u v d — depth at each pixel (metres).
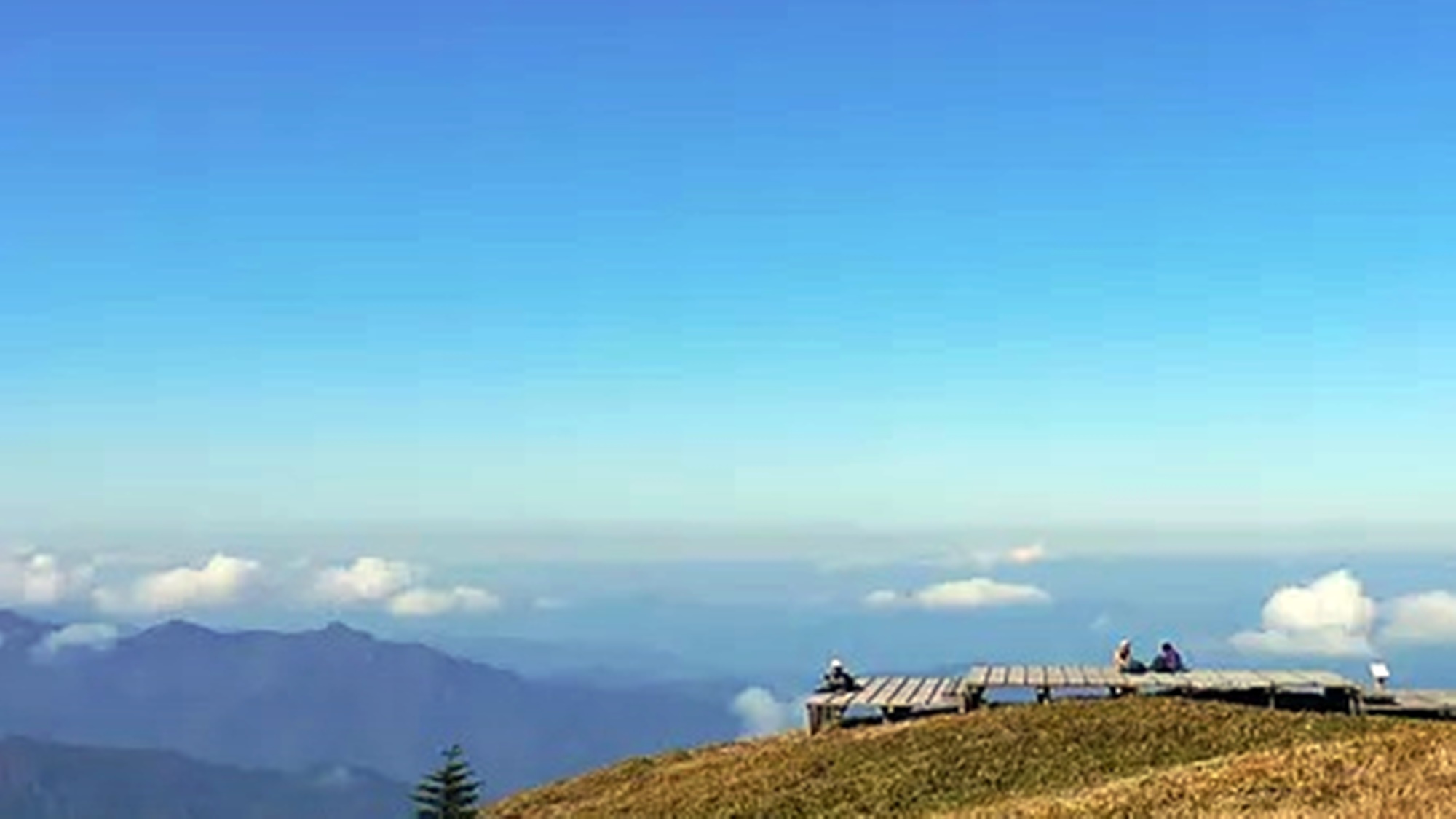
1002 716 47.22
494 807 51.75
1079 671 54.00
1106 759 41.44
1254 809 27.48
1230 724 43.84
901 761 43.75
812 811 40.28
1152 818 28.16
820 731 52.16
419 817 50.34
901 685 55.75
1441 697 49.72
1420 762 29.62
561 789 52.59
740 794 43.53
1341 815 24.80
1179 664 54.47
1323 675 51.66
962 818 33.19
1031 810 31.81
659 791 47.22
